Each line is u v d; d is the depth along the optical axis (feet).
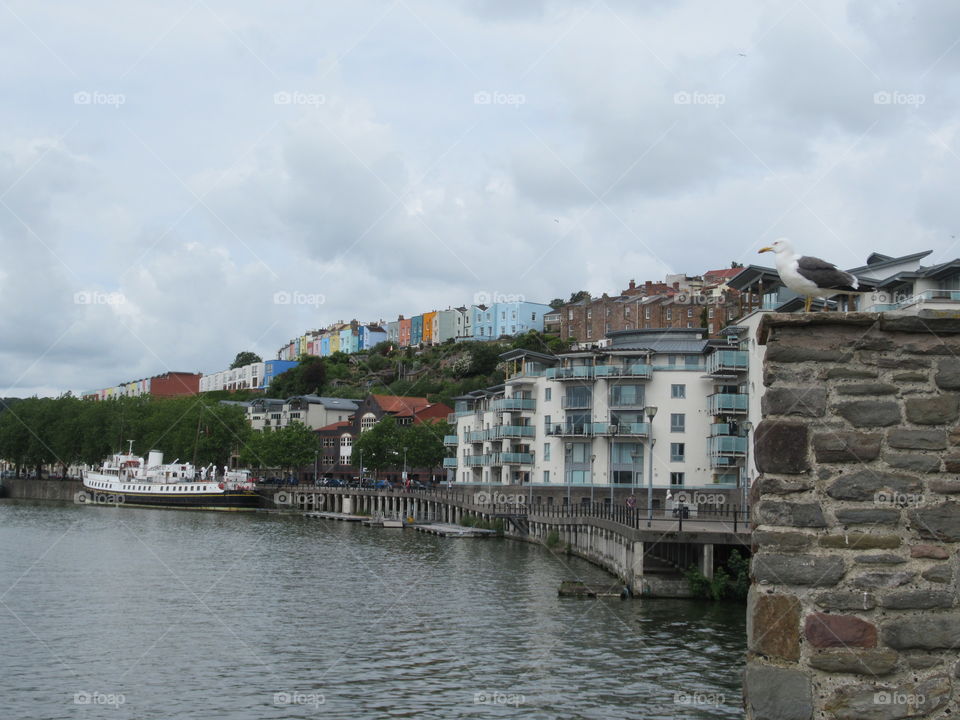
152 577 188.75
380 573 201.67
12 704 94.58
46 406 622.95
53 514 407.64
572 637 123.75
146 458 558.15
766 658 34.55
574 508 260.62
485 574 201.16
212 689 100.32
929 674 33.45
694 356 326.44
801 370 35.40
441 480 533.14
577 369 338.75
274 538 297.74
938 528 34.01
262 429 626.64
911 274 223.92
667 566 166.40
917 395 34.78
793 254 44.55
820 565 34.30
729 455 294.25
